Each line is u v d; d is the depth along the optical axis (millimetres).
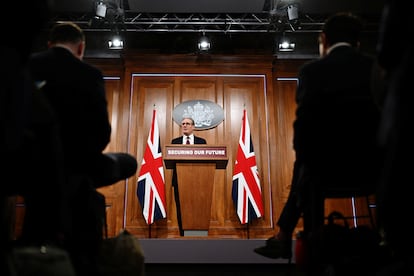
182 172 3438
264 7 5129
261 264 3025
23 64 1013
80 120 1475
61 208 1158
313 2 4871
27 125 1056
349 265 1443
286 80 5199
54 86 1466
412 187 928
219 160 3367
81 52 1705
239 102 5055
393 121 963
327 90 1546
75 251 1407
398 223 964
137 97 5023
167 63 5148
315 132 1532
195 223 3385
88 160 1518
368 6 4910
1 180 1057
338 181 1562
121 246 1464
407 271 966
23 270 1021
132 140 4844
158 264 3092
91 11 5051
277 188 4734
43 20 1035
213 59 5168
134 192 4645
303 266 1611
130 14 5277
